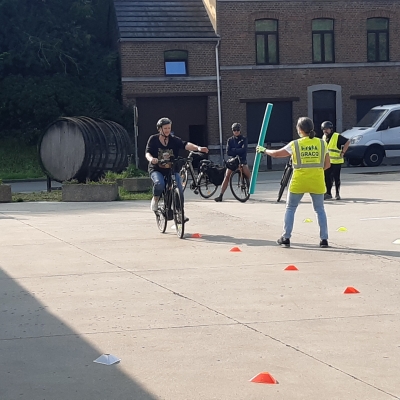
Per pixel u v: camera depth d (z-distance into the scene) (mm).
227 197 18625
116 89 35469
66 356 5664
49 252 10453
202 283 8180
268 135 36344
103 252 10352
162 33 35094
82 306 7254
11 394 4855
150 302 7344
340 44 36594
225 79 35656
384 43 37156
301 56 36281
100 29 38531
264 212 14953
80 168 22719
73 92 34031
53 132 23156
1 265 9531
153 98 35125
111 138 23719
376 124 31969
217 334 6145
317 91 36656
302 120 10344
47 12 36375
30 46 34938
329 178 16922
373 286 7863
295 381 4969
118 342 5992
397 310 6848
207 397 4711
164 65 35062
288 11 36031
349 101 36781
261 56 36031
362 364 5305
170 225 13086
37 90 33281
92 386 4977
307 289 7777
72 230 12703
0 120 33781
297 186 10312
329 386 4863
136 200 18703
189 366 5336
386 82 37125
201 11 36906
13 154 33125
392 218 13367
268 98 36000
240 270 8875
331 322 6457
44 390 4922
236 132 17297
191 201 17797
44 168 23297
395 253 9805
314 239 11195
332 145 16797
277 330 6230
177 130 35438
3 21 35375
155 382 5020
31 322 6711
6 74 35094
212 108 35500
